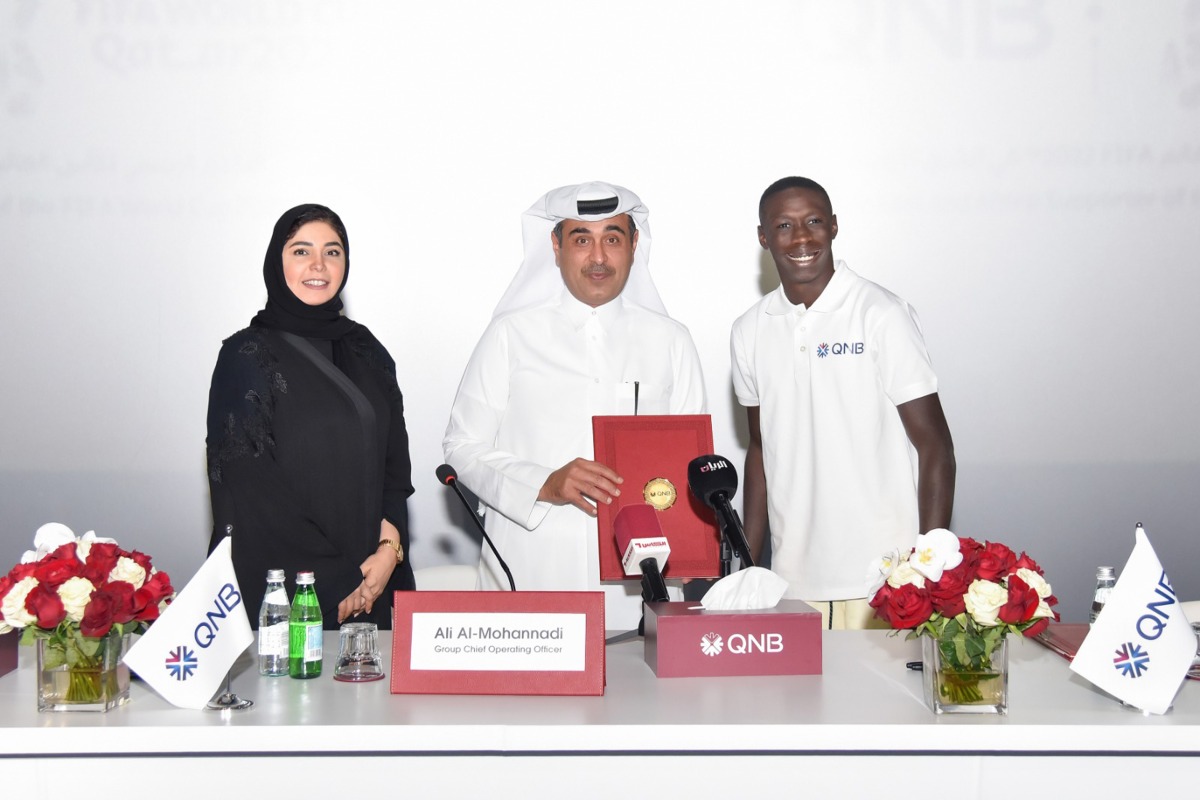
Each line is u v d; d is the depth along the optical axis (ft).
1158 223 11.18
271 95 11.16
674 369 8.89
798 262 8.27
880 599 5.03
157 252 11.12
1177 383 11.18
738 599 5.75
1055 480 11.26
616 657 6.05
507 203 11.27
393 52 11.19
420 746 4.69
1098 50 11.13
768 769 4.77
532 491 7.98
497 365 8.82
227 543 5.34
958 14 11.16
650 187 11.28
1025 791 4.78
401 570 8.11
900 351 8.00
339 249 7.91
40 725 4.75
